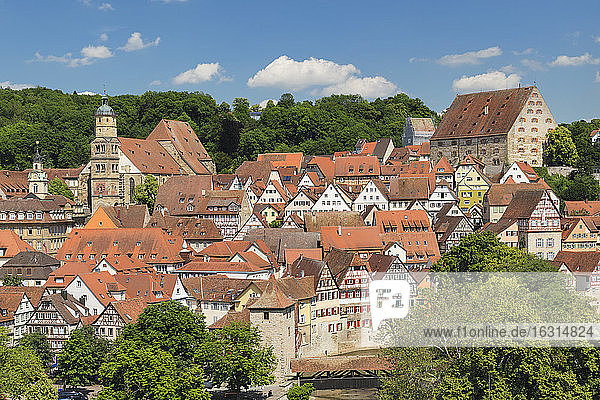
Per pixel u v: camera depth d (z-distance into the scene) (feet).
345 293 513.45
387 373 433.48
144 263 605.73
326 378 447.83
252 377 404.98
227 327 421.18
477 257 465.06
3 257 624.18
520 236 630.74
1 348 383.04
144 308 445.37
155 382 356.79
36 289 496.23
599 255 548.31
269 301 447.42
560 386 301.63
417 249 626.64
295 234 635.66
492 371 309.42
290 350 451.53
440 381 320.29
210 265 581.53
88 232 640.17
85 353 424.87
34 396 373.40
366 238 624.59
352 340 515.91
